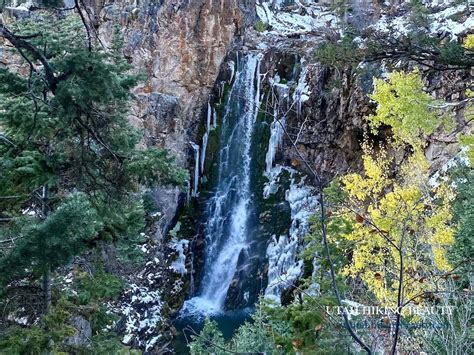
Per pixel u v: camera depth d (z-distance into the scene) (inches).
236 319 574.6
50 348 219.3
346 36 233.5
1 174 224.7
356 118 598.5
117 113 237.1
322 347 197.3
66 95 175.8
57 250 178.4
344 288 230.8
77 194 200.7
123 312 479.2
